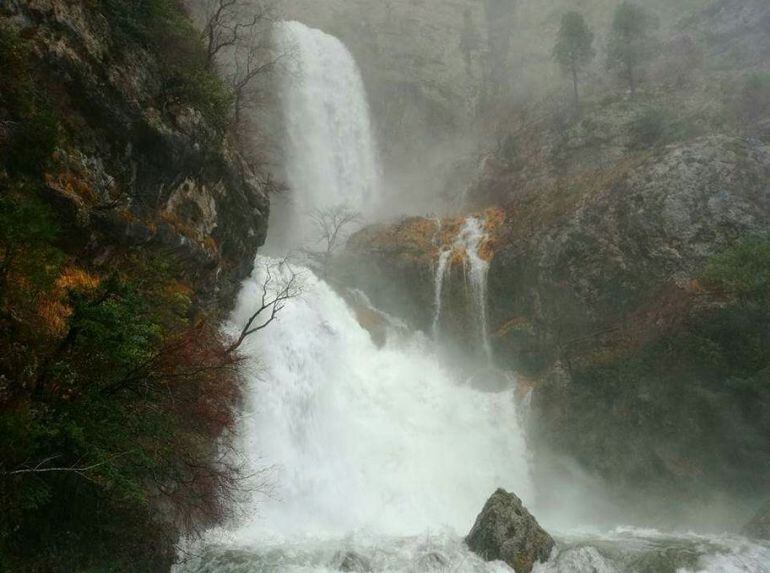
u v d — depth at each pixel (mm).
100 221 16250
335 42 58250
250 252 26312
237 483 17359
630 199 31344
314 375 26859
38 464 10078
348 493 24781
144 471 13234
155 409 13750
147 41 20688
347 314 34312
